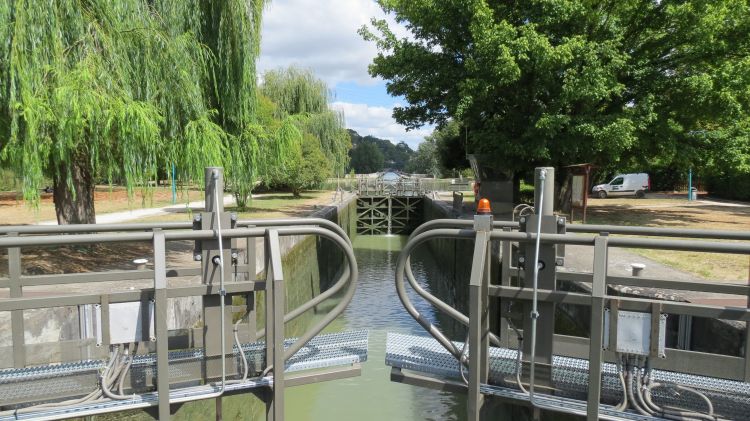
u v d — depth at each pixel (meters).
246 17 10.23
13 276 3.40
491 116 16.31
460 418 6.75
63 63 6.31
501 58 12.88
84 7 6.91
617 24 14.57
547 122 13.44
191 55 8.85
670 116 15.18
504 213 15.89
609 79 13.53
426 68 16.39
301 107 31.67
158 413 2.96
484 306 2.99
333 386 7.74
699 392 2.70
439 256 16.75
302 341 3.45
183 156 8.31
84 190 8.45
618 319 2.68
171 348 3.33
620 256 8.21
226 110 10.11
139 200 23.23
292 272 10.27
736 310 2.52
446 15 15.23
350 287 3.59
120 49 7.02
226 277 3.20
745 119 14.75
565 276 3.71
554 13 13.95
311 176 28.80
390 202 30.47
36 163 6.00
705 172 16.78
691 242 2.49
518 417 5.32
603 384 2.96
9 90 6.00
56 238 2.67
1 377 2.88
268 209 19.92
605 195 26.75
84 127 6.51
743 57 13.79
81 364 3.07
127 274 3.63
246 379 3.15
